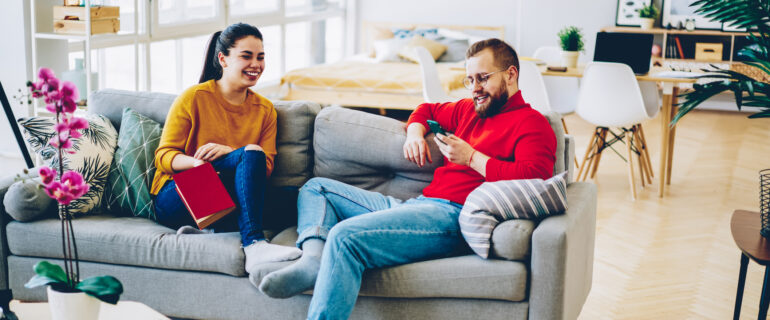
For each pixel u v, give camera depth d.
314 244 2.20
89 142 2.58
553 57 5.62
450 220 2.24
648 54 4.68
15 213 2.42
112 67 4.62
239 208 2.34
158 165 2.48
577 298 2.35
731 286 3.05
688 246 3.56
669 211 4.18
